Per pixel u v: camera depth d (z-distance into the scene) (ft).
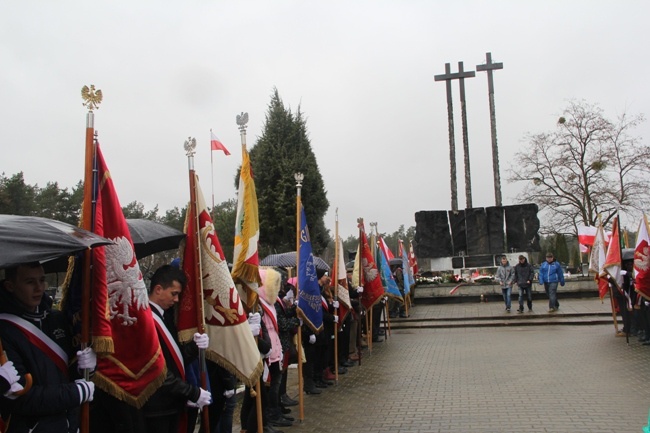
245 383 18.39
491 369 39.24
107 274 14.53
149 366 14.64
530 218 109.29
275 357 25.99
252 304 21.08
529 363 40.73
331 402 31.55
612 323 61.52
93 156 14.35
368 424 26.55
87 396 12.66
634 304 45.83
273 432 24.76
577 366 38.58
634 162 133.08
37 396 12.09
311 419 27.94
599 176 136.77
